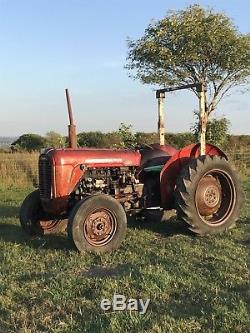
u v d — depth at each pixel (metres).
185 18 21.22
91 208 6.58
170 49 21.36
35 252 6.73
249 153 20.02
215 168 7.68
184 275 5.46
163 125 8.73
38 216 7.83
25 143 25.92
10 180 15.55
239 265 5.84
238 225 8.27
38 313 4.52
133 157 7.61
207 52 21.22
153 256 6.37
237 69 21.62
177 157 7.85
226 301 4.64
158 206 7.84
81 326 4.23
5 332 4.18
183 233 7.77
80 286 5.12
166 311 4.48
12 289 5.13
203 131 7.88
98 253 6.54
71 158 7.11
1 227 8.62
